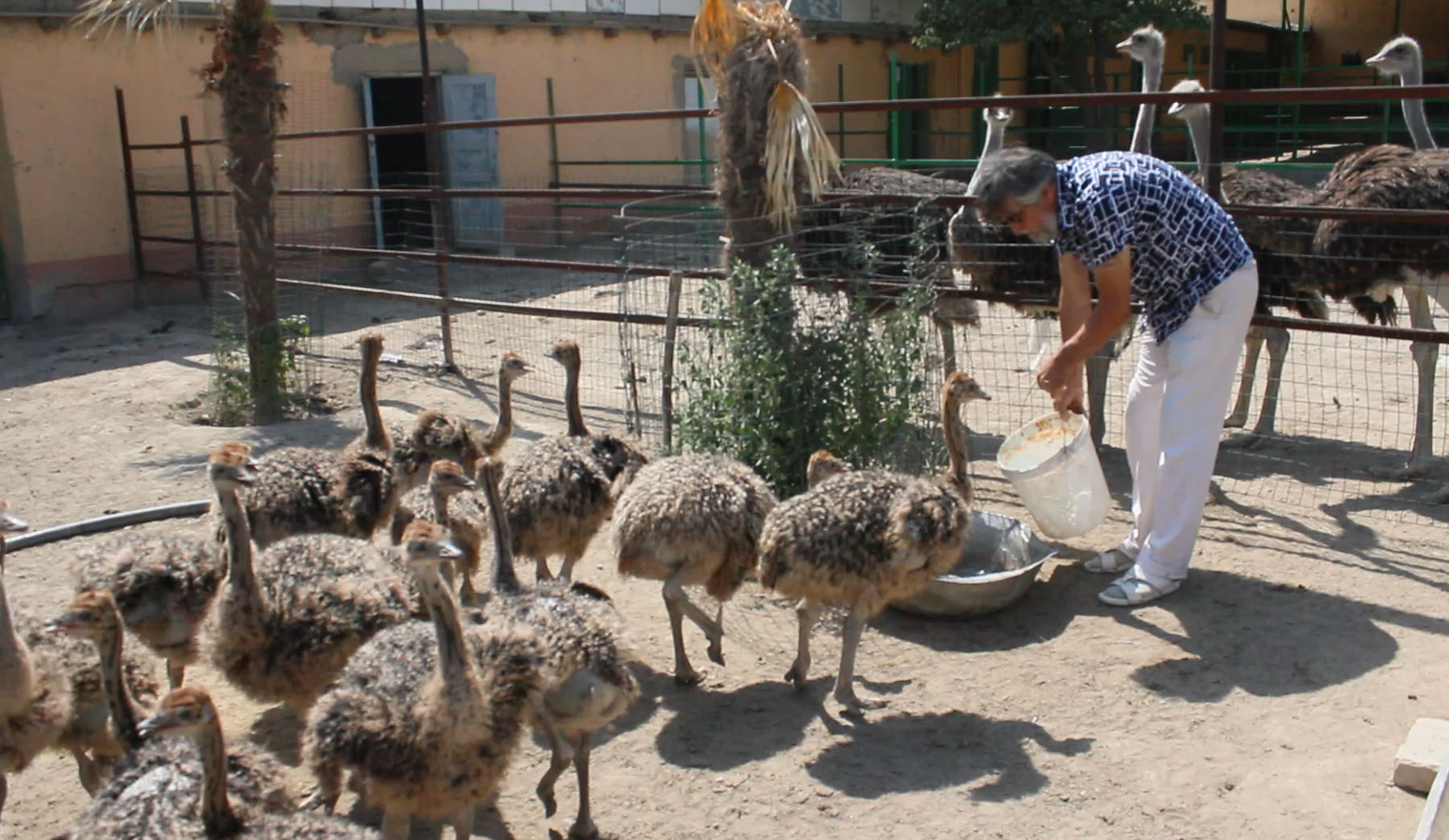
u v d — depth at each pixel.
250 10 10.06
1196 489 5.94
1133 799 4.53
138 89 15.91
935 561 5.10
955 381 5.95
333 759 3.99
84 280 15.67
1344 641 5.56
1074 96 7.15
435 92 18.78
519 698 4.20
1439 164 7.60
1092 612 6.00
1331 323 7.15
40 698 4.32
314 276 16.45
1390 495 7.38
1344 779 4.57
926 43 22.38
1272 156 23.89
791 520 5.08
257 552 5.40
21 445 9.43
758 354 6.73
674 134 21.98
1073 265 5.67
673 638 5.52
